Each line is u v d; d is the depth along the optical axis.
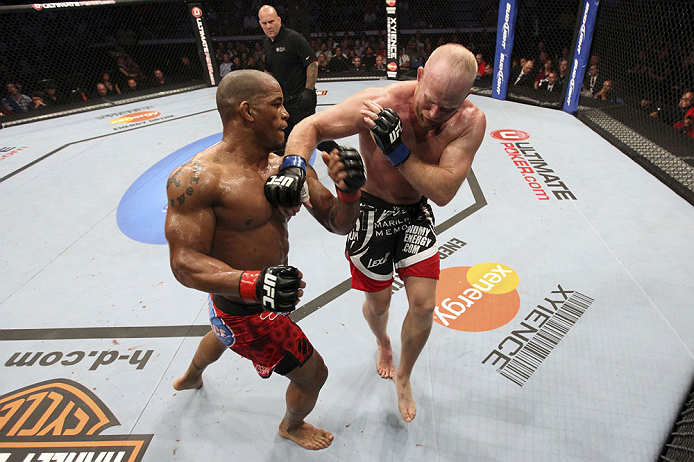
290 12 8.57
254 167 1.42
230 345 1.67
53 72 8.28
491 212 3.78
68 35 8.64
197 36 7.95
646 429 2.06
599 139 5.04
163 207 4.23
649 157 4.45
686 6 4.55
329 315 2.82
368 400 2.27
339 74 8.45
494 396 2.25
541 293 2.88
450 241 3.44
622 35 5.29
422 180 1.60
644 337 2.53
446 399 2.24
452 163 1.71
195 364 2.15
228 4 9.75
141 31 9.59
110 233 3.87
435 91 1.45
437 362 2.45
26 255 3.62
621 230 3.45
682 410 2.11
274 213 1.46
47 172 5.13
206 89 8.37
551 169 4.44
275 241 1.49
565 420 2.12
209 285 1.28
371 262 1.94
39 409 2.30
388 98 1.69
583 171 4.36
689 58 4.63
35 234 3.90
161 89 8.29
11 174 5.14
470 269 3.12
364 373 2.42
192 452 2.06
